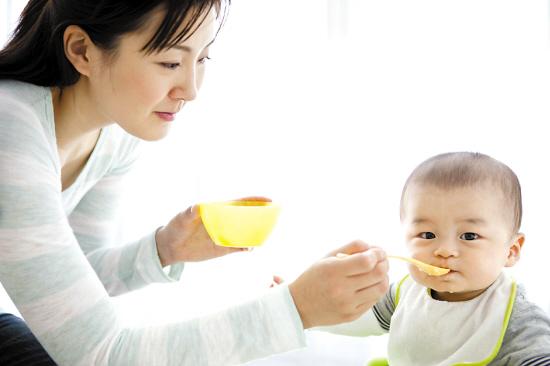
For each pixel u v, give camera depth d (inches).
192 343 39.6
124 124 45.8
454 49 72.5
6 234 39.7
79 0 43.0
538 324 46.3
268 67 82.2
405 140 75.2
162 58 42.5
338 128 78.4
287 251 81.4
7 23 95.1
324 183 79.4
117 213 63.2
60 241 40.7
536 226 69.3
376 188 76.7
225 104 84.6
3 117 41.6
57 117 48.9
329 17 78.2
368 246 41.7
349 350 79.1
